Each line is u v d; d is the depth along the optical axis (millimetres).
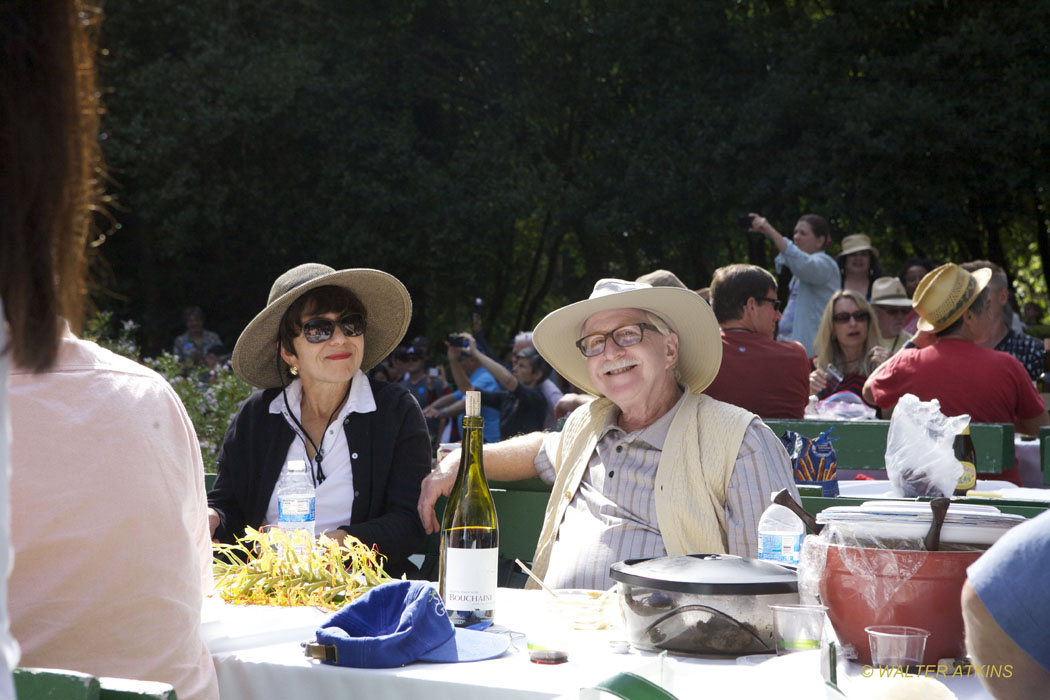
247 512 3619
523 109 18812
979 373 4945
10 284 883
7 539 834
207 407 7500
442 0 19062
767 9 19016
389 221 18422
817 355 6770
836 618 1878
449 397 11484
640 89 19125
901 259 20031
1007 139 16125
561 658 1899
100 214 1032
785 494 2010
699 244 18922
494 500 3793
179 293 19250
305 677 1876
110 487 1660
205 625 2006
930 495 3041
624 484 3117
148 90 16875
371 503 3561
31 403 1626
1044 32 16359
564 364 3459
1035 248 22219
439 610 1974
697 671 1859
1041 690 1479
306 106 17812
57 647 1624
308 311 3537
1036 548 1474
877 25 17438
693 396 3158
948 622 1812
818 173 16781
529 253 23719
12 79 882
